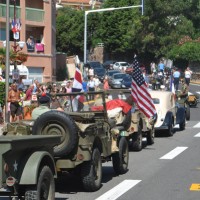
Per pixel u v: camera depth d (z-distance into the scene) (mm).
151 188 15414
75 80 18844
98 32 112375
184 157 21281
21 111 29828
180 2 95688
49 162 11969
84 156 14023
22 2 64188
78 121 15250
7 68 30891
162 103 27609
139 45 96500
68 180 16531
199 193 14773
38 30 67812
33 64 65625
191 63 93438
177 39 95500
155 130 28609
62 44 112688
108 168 18859
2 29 62594
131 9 110000
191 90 66125
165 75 61969
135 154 21984
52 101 16641
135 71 21266
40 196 11453
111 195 14469
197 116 38719
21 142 10758
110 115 19531
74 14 112750
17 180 11023
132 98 20594
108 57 114375
